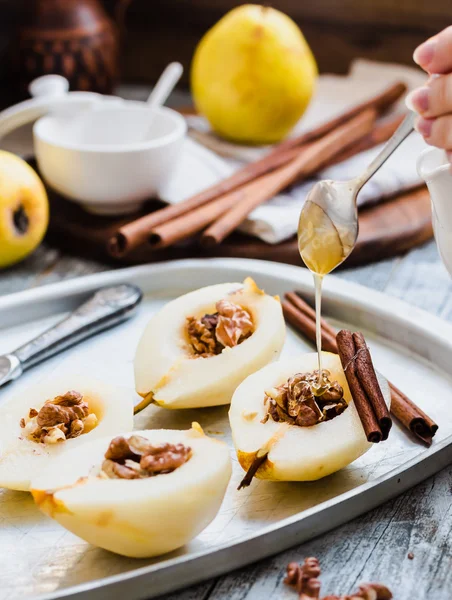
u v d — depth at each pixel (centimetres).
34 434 68
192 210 96
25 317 84
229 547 61
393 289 92
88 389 71
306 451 64
